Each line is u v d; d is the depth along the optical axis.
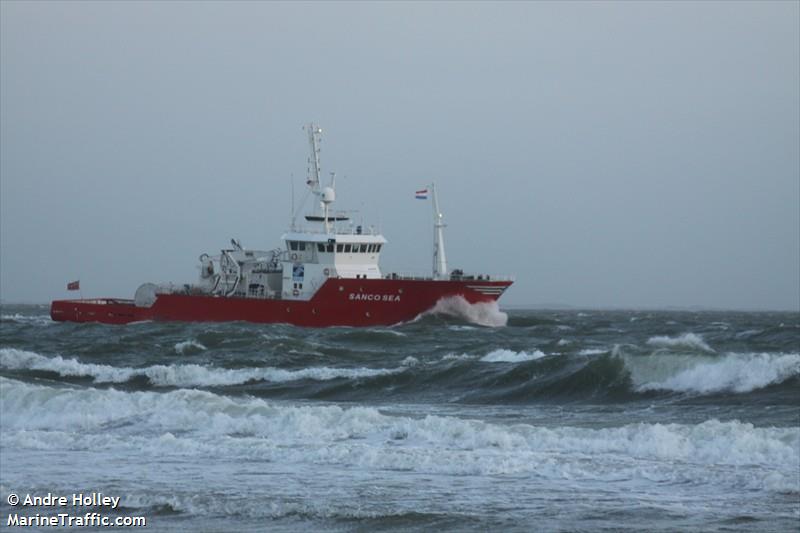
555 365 123.62
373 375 129.88
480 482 67.00
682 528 56.06
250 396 122.50
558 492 64.00
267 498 63.47
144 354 170.62
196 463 74.75
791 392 105.50
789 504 60.16
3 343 193.38
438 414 100.31
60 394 101.19
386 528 57.38
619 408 103.69
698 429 77.69
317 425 86.19
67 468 74.06
